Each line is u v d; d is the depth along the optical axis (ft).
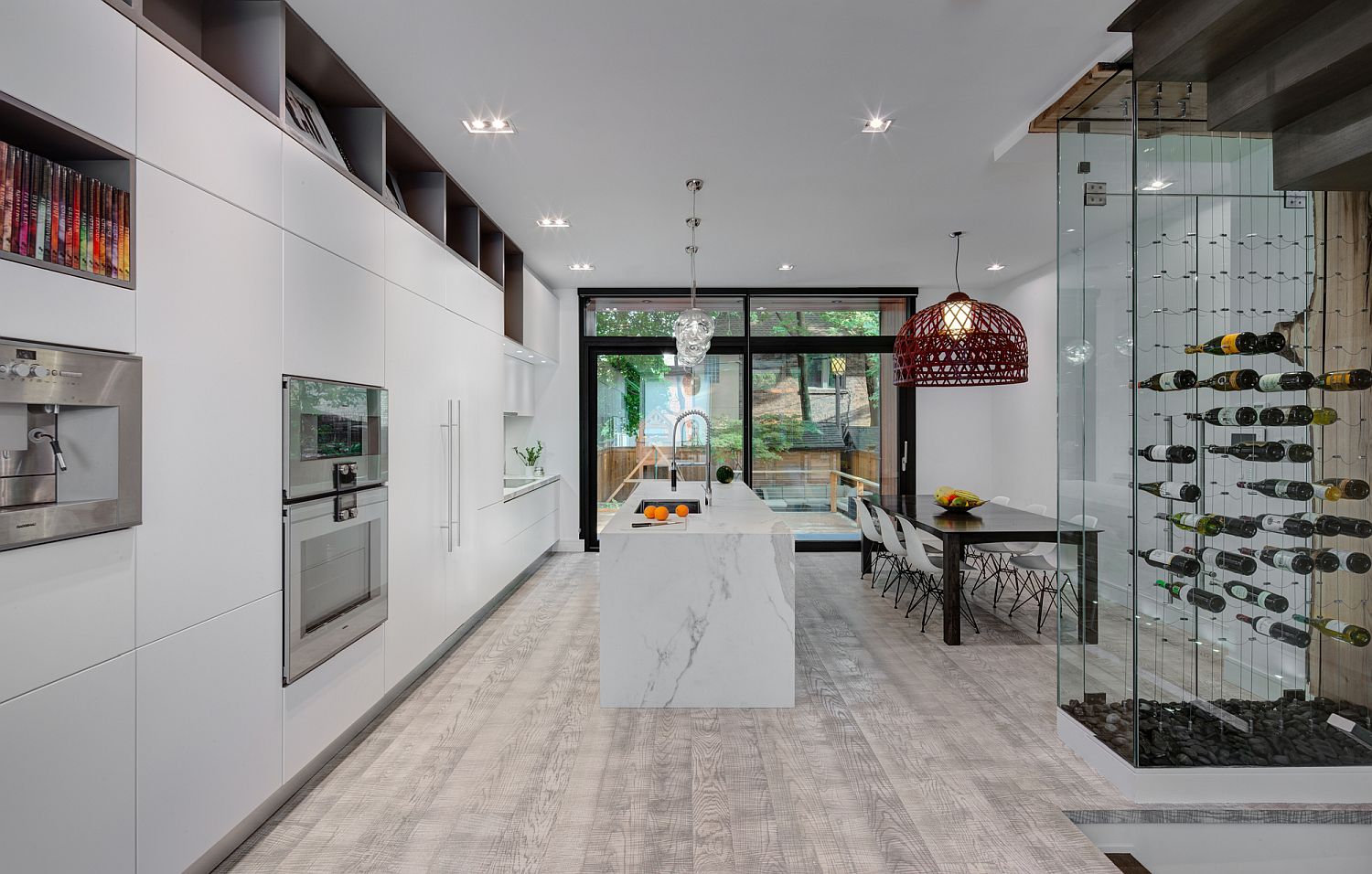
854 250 18.44
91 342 5.14
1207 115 7.93
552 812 7.71
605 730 9.89
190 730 6.17
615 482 24.09
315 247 8.23
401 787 8.21
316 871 6.63
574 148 11.48
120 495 5.33
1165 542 8.02
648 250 18.29
